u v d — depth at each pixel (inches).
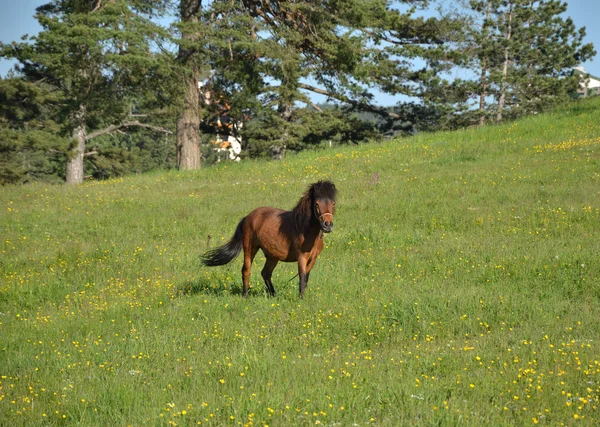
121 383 292.2
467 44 1820.9
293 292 445.7
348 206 780.6
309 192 410.3
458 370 289.4
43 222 770.8
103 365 324.2
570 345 317.1
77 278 539.2
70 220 780.0
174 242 665.0
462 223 671.8
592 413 239.9
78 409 265.7
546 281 458.3
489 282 468.1
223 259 458.9
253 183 981.2
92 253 615.8
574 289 436.5
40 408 271.0
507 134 1214.3
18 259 606.2
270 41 1192.8
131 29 1111.6
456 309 396.8
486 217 687.7
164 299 464.8
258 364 307.6
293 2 1262.3
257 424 239.8
